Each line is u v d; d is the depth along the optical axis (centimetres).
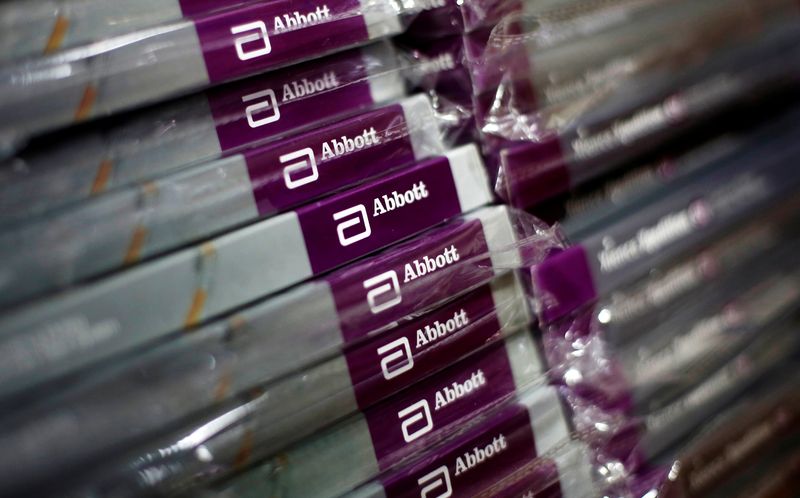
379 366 44
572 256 54
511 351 49
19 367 34
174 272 38
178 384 38
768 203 70
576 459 50
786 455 65
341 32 45
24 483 34
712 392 63
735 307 67
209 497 39
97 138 39
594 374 54
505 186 52
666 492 55
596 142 60
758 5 73
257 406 40
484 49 51
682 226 63
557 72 57
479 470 46
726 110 71
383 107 47
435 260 45
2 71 36
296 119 45
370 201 45
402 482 44
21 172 37
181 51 40
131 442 36
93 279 37
